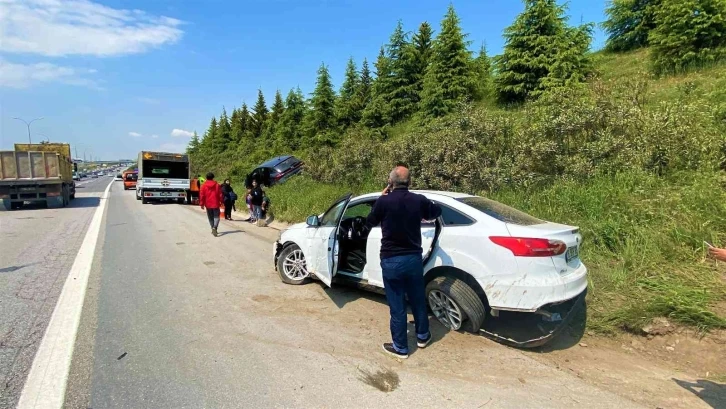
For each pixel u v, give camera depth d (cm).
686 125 679
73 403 276
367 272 477
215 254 773
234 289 544
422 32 2306
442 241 402
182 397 285
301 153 2581
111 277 595
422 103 1850
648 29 1622
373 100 2312
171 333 396
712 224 503
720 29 1144
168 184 2080
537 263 346
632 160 680
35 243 873
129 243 883
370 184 1191
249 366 332
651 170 668
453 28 1758
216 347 366
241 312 457
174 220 1334
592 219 572
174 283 569
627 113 742
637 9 1689
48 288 536
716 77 1005
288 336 393
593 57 1485
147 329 405
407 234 353
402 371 328
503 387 305
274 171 1808
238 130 4941
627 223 543
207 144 6022
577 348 373
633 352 365
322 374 320
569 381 315
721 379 316
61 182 1759
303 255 565
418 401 284
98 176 8819
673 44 1188
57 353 349
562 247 357
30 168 1680
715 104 802
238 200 1802
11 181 1642
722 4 1116
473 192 801
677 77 1155
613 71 1459
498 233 366
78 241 902
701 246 469
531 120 866
